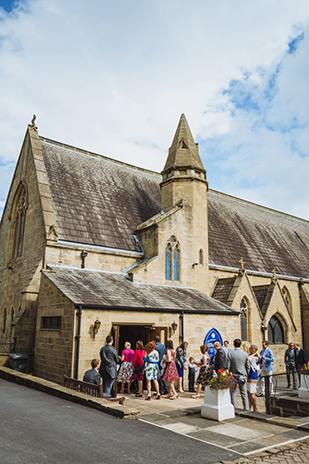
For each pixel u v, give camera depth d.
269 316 24.56
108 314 15.38
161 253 21.41
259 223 36.41
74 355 14.09
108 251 20.50
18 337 17.33
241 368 11.39
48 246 18.62
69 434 7.59
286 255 34.16
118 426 8.46
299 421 9.17
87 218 21.61
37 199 20.77
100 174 26.36
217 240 28.48
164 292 19.97
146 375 13.04
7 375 14.93
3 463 5.86
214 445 7.55
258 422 9.41
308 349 30.23
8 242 25.12
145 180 29.83
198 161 25.31
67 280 17.06
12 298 22.92
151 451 6.95
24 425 8.03
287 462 6.74
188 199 24.02
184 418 9.80
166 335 17.41
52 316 16.02
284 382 20.23
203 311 19.16
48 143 25.19
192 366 15.89
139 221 24.42
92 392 11.00
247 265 28.28
